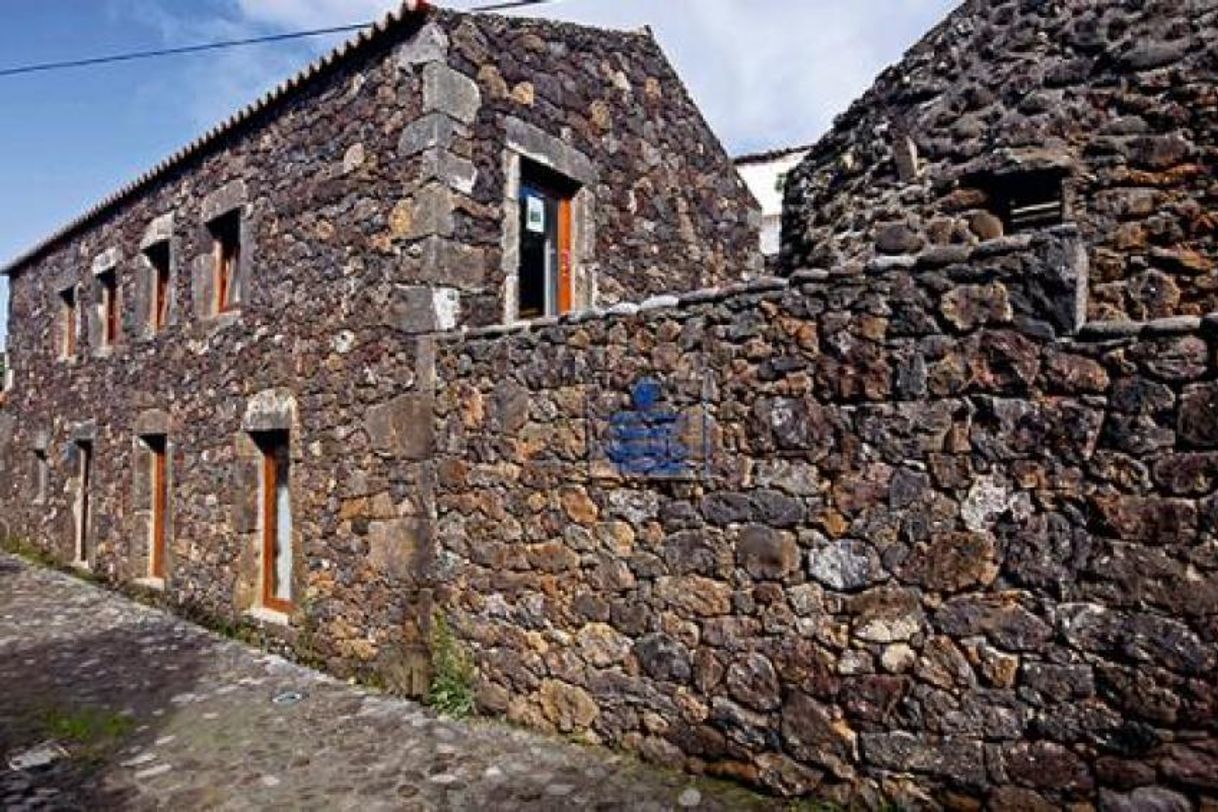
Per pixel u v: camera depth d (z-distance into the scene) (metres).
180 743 4.50
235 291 7.62
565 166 6.48
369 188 5.68
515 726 4.53
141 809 3.72
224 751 4.36
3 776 4.09
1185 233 4.28
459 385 4.95
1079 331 2.91
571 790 3.74
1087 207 4.55
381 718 4.73
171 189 8.30
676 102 8.02
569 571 4.33
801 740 3.48
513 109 5.97
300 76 6.20
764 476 3.63
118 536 9.16
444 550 4.96
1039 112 4.75
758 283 3.67
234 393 7.03
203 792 3.88
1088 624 2.86
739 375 3.73
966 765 3.07
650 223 7.50
